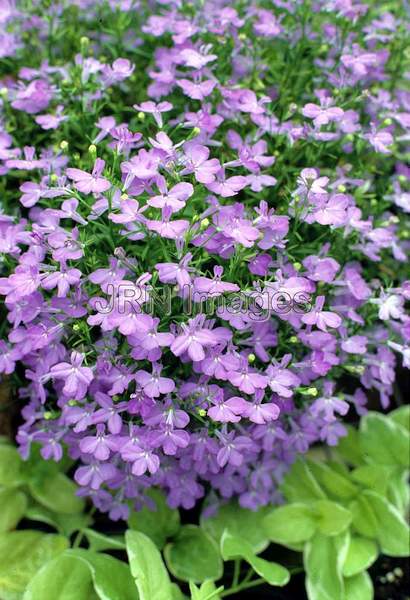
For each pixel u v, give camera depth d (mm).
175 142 399
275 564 375
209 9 438
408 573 424
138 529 392
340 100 405
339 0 420
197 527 395
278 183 388
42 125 397
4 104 401
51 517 401
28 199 354
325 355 350
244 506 390
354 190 413
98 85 395
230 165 352
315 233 391
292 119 426
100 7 450
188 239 317
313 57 441
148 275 308
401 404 472
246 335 351
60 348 345
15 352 353
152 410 326
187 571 378
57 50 465
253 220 343
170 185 339
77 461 422
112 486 361
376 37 435
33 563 377
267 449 360
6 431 418
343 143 399
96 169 329
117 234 346
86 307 339
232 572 402
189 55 388
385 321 386
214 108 402
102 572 359
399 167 436
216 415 321
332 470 413
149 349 313
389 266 445
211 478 378
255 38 434
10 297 329
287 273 351
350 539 398
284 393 330
